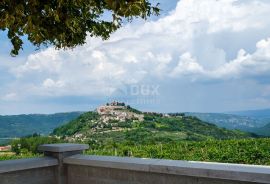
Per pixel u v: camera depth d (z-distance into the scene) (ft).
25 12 14.93
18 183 17.39
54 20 16.33
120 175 16.60
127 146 34.88
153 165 15.07
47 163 18.25
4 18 14.24
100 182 17.44
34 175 18.02
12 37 15.96
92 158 17.76
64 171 18.95
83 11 17.15
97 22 18.10
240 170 12.59
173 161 15.37
